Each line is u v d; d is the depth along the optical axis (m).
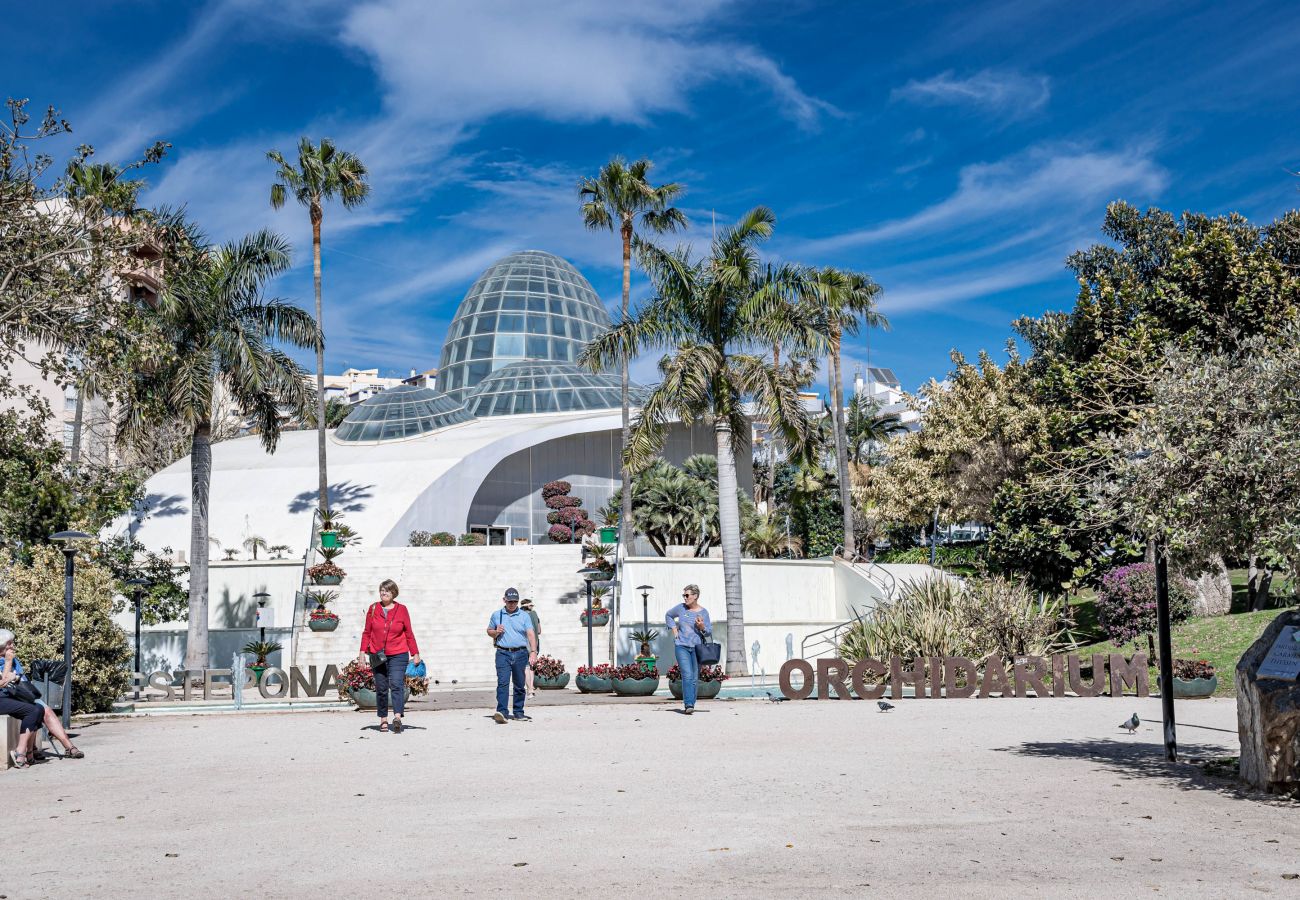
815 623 36.09
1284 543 8.41
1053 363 32.78
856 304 43.66
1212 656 24.86
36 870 6.43
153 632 33.56
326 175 39.19
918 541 65.25
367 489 46.44
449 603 33.28
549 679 22.88
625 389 37.44
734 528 27.66
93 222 19.81
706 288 27.31
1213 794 8.73
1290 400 8.66
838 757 11.24
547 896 5.61
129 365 20.48
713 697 20.53
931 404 47.44
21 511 23.16
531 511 55.12
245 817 8.16
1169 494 9.17
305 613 32.19
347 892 5.77
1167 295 31.50
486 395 62.66
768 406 26.78
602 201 37.47
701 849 6.74
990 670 20.45
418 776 10.21
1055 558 31.66
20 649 17.11
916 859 6.40
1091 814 7.86
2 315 18.59
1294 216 31.25
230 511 45.84
